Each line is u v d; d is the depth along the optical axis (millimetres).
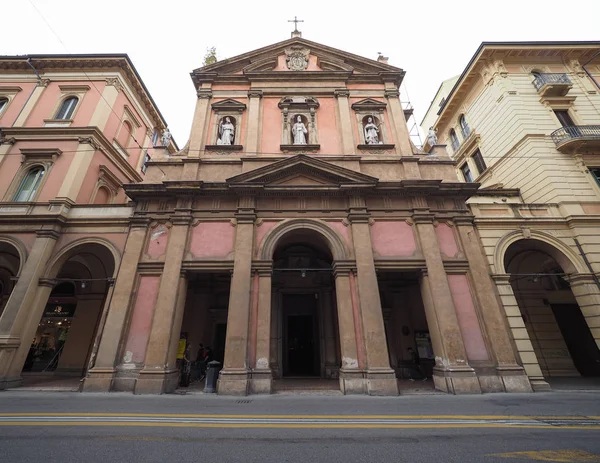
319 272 15172
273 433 5312
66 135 15758
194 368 13023
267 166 12375
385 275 15242
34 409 7098
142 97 20891
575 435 5180
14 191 14289
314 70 16234
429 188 12234
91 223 12727
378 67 16172
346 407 7520
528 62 17500
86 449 4449
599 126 14711
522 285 15117
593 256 11758
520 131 15461
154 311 10625
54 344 15914
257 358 9938
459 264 11438
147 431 5355
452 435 5203
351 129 14266
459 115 21000
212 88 15586
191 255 11383
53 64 17938
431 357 14000
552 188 13539
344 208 12266
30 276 11602
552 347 14086
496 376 9844
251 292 10820
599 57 17406
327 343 14164
